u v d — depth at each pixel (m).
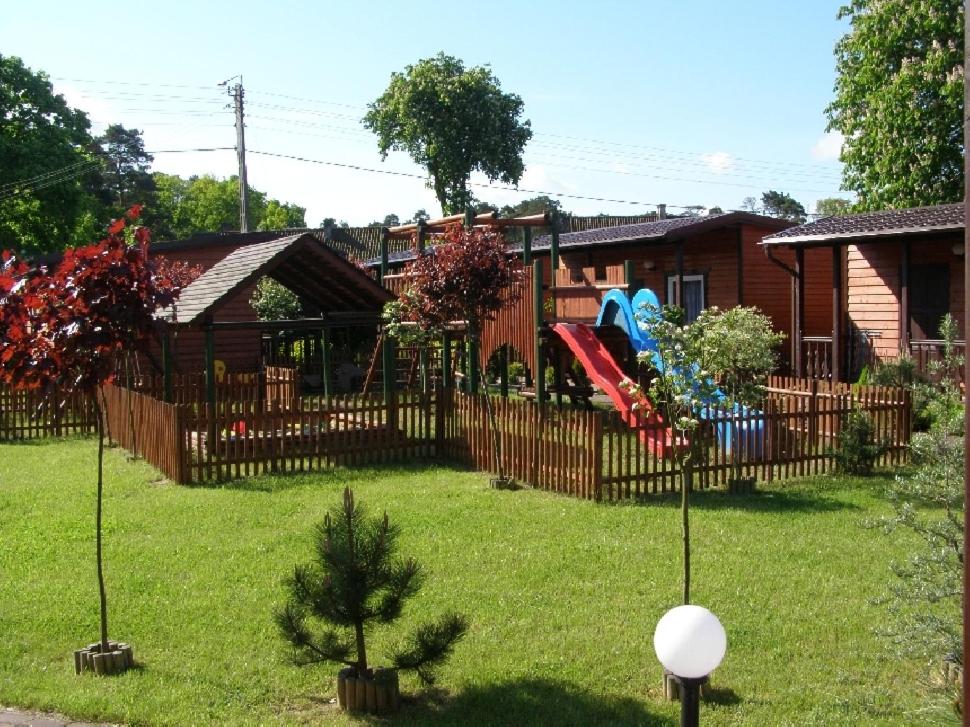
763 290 23.47
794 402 13.12
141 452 15.12
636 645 6.79
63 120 38.56
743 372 11.24
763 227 23.14
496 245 13.96
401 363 27.36
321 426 14.07
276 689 6.22
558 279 18.38
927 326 18.92
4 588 8.27
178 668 6.54
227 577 8.51
